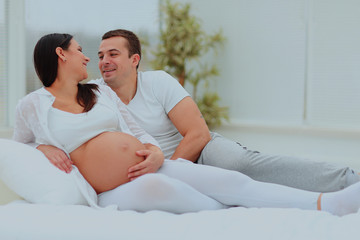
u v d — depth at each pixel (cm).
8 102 484
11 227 134
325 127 523
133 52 232
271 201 162
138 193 156
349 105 525
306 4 539
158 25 576
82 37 529
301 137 532
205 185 171
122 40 229
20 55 486
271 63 560
